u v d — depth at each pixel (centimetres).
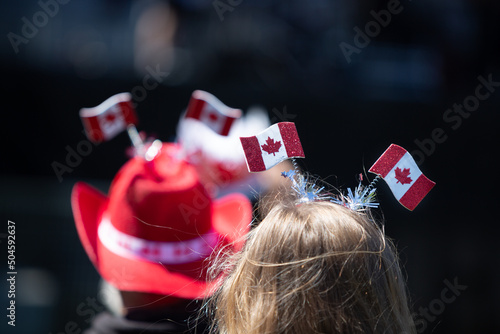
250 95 2038
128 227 843
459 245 2047
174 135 2011
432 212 2059
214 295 741
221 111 962
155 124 2005
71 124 2012
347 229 583
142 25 2162
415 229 2022
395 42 2231
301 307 557
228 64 2123
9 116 1992
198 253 844
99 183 1977
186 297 809
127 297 819
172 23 2102
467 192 2097
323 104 2078
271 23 2178
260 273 584
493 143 2123
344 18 2214
